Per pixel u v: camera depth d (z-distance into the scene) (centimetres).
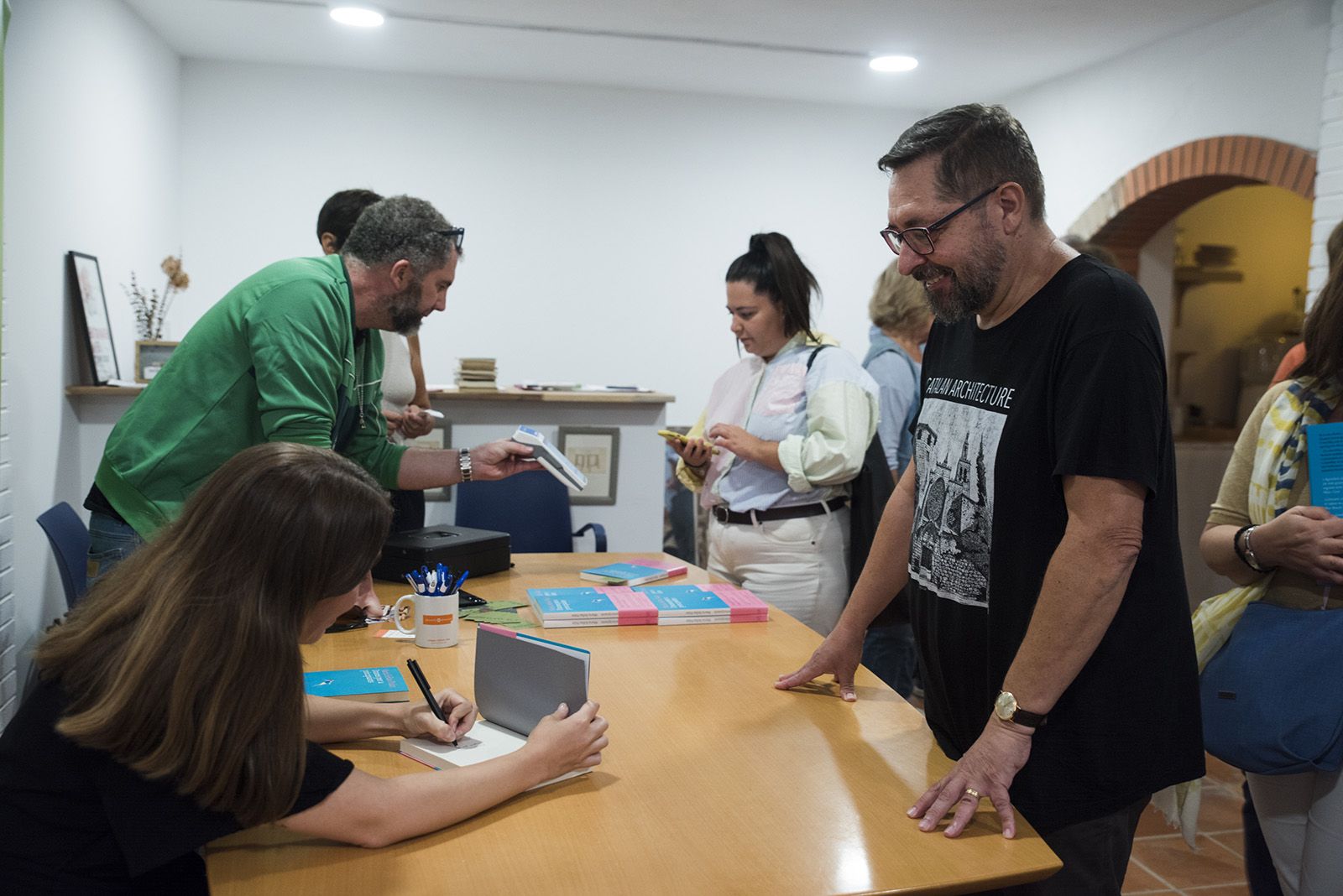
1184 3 420
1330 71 385
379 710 154
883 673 326
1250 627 183
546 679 147
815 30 467
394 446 258
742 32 471
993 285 141
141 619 111
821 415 256
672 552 473
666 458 473
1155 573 137
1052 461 138
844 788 141
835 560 265
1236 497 197
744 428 275
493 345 571
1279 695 173
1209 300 651
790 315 270
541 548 354
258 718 109
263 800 110
